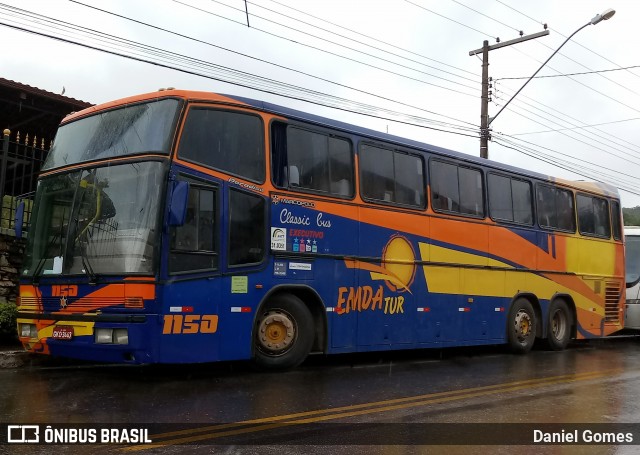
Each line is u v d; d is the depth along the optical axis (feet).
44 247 28.32
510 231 43.52
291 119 31.12
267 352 29.76
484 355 43.45
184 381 27.76
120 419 20.90
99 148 28.14
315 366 34.35
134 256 25.31
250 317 28.40
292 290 30.60
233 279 27.81
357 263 33.24
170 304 25.40
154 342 24.81
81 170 28.04
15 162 38.88
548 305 46.65
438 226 38.19
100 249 26.21
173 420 21.02
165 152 26.03
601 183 54.24
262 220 29.25
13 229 37.63
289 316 30.53
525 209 45.29
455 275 39.04
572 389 29.81
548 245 46.78
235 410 22.71
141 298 24.88
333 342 31.89
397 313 35.22
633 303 57.98
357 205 33.60
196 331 26.27
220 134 28.09
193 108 27.17
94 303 25.68
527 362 40.04
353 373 32.40
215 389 26.25
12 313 32.86
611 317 52.90
